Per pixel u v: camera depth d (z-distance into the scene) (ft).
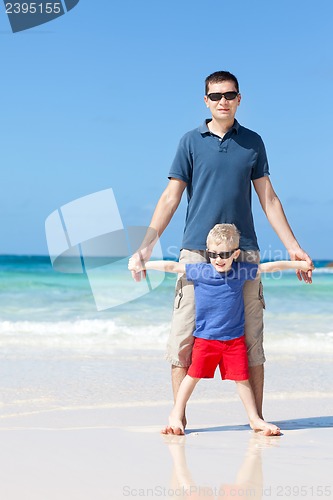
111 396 16.87
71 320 36.65
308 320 37.83
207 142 13.84
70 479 9.09
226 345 13.33
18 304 44.55
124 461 10.25
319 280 60.18
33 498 8.16
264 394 17.87
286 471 9.86
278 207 14.19
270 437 12.64
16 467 9.64
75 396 16.79
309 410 15.85
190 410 15.65
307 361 24.20
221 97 13.60
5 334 31.09
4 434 12.06
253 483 9.18
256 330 13.83
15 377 19.47
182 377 13.76
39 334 31.22
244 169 13.82
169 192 14.06
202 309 13.38
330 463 10.39
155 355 25.17
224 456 10.80
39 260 106.83
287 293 50.80
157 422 13.89
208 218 13.73
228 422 14.30
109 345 28.40
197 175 13.88
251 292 13.74
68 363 22.54
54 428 12.89
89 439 11.83
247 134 13.99
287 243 14.06
